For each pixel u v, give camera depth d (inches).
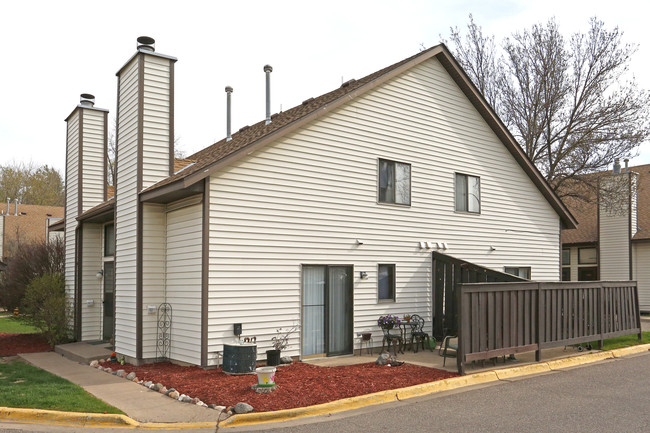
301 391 333.7
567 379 400.5
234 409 292.8
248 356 386.3
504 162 666.8
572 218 746.2
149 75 474.3
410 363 444.5
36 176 2282.2
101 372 425.1
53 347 582.2
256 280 432.1
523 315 439.2
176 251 446.3
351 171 503.2
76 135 642.8
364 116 517.0
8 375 406.6
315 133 478.0
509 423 278.1
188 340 422.9
